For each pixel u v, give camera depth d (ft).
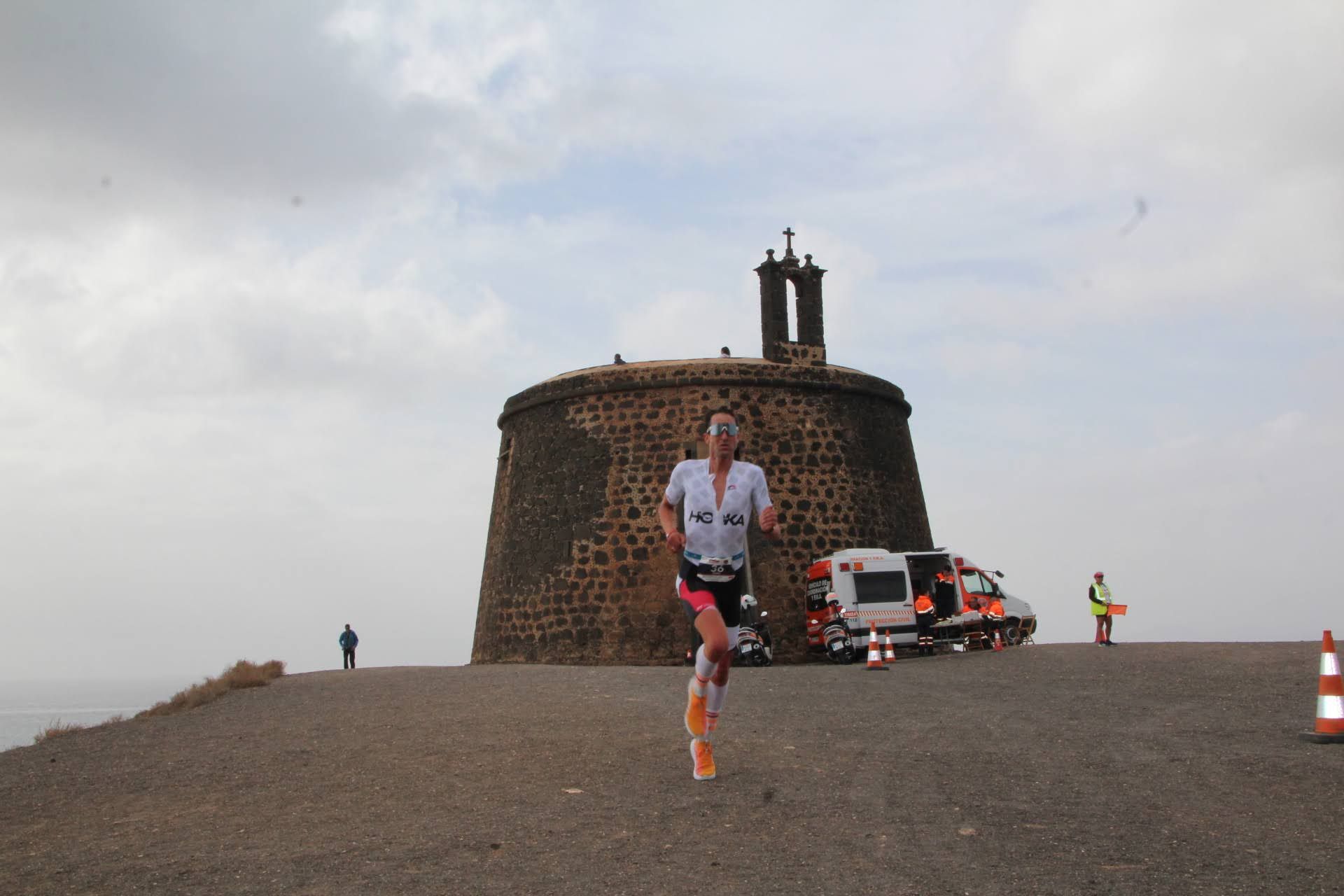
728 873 21.06
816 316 107.76
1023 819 24.97
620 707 46.93
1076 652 77.25
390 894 20.15
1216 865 21.11
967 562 89.56
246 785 31.96
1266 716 41.01
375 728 42.70
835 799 27.20
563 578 100.12
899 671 66.44
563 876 21.09
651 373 101.45
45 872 22.63
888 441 108.68
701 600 28.58
